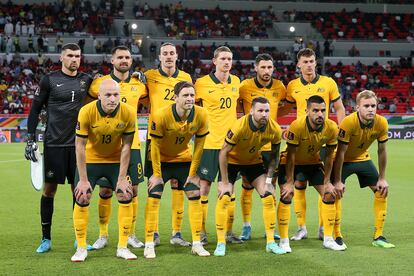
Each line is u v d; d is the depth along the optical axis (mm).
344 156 6648
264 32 35344
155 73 6852
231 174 6516
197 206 6129
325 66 33312
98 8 34719
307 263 5680
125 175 5926
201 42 34031
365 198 10039
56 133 6332
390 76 33375
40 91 6387
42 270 5457
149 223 6000
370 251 6203
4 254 6105
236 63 32375
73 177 6473
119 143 5996
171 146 6156
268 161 6383
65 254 6109
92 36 32469
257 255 6051
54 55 30922
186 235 7160
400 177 12859
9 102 27500
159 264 5668
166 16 35375
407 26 38406
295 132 6207
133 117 5852
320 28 36906
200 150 6090
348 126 6316
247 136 6078
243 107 7270
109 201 6449
